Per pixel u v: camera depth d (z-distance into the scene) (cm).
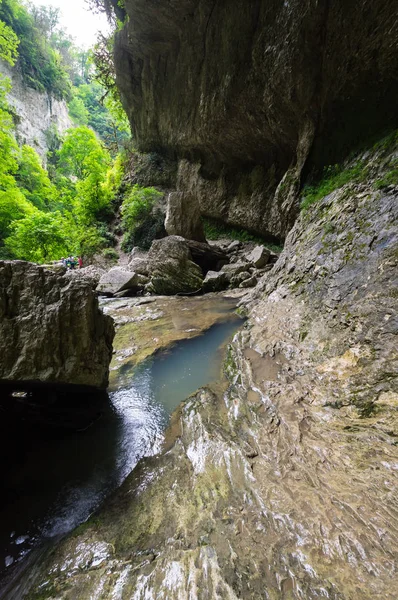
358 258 582
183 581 211
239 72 1341
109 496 319
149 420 455
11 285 395
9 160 2327
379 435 304
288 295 738
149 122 2430
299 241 878
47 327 404
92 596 212
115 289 1319
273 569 209
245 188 1866
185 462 350
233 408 434
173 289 1291
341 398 382
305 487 276
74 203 2594
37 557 258
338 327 504
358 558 204
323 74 970
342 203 766
